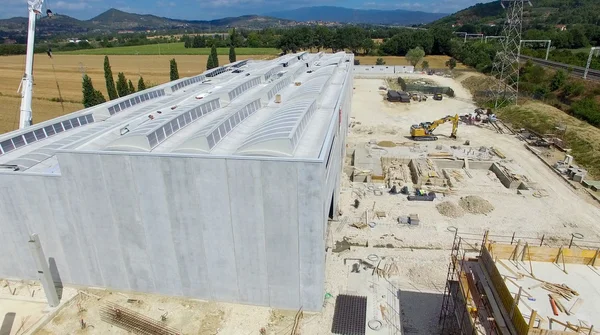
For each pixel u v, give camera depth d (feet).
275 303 78.28
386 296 80.64
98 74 349.41
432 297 80.28
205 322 75.00
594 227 106.83
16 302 80.33
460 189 128.67
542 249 61.41
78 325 74.90
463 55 407.44
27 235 81.41
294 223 69.92
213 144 76.48
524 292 54.75
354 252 95.40
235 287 78.48
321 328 73.10
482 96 260.62
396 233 102.89
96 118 113.70
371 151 158.51
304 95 109.50
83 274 83.82
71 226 78.84
